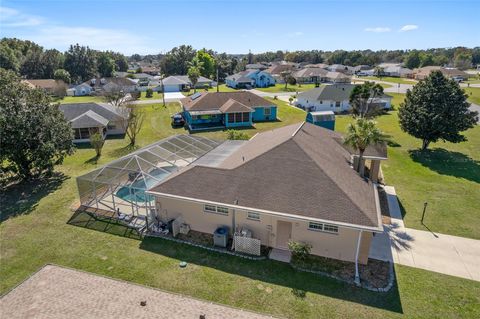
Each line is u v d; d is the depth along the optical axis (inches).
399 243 716.0
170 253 682.2
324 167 728.3
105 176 838.5
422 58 6520.7
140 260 658.8
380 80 4606.3
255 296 561.3
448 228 776.3
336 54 7495.1
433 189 1002.7
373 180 960.9
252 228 701.3
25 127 945.5
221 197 698.8
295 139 818.2
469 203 906.7
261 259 661.9
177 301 549.0
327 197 648.4
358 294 565.0
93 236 742.5
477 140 1572.3
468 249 693.9
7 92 973.2
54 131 1023.0
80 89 3693.4
